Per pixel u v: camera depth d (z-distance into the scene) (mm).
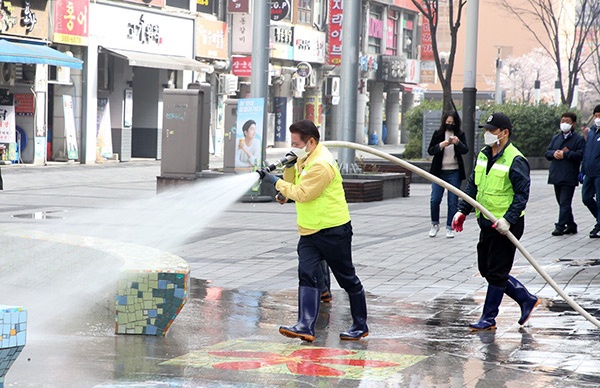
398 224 32938
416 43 131500
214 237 28625
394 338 15961
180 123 41875
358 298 15820
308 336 15297
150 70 75438
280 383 12695
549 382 13016
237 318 17422
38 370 13062
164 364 13633
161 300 15578
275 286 20828
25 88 61719
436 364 14031
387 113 125438
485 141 16656
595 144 28578
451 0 60344
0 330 10250
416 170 15516
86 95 66750
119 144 71312
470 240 28609
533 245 27469
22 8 60406
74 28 64875
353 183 41625
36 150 62156
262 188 41219
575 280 21750
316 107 106125
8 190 43562
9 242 19703
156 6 74250
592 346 15375
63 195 41781
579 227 32031
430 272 22891
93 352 14305
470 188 17078
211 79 84312
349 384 12734
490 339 15914
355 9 44375
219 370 13359
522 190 16281
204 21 81188
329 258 15523
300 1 99750
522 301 17016
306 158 15359
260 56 43469
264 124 41625
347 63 44531
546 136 70812
